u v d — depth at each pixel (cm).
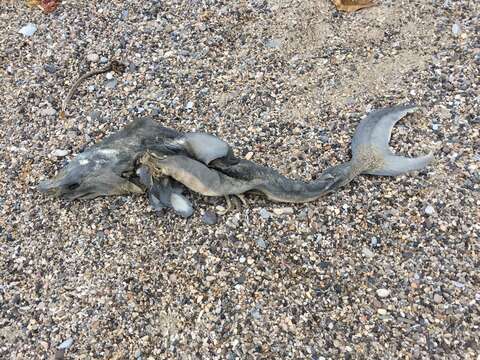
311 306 98
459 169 115
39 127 127
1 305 101
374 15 144
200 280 102
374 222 108
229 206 110
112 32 145
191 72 135
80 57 140
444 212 109
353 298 98
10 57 141
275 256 104
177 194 109
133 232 109
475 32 138
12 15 151
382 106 126
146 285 102
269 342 94
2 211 114
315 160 118
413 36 139
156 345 95
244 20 146
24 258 107
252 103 129
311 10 146
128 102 130
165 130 112
